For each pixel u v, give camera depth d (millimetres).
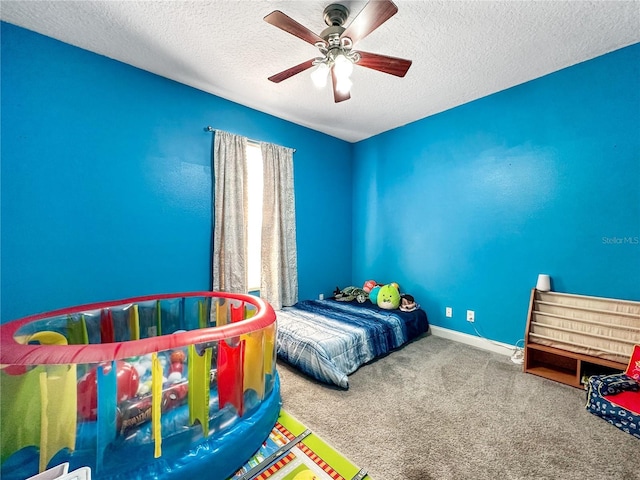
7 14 1651
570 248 2189
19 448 1009
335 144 3811
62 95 1910
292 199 3246
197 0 1556
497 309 2619
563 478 1215
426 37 1844
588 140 2092
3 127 1721
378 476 1225
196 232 2570
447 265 2996
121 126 2152
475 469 1266
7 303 1751
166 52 2033
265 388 1514
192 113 2521
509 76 2320
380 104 2842
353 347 2254
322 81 1699
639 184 1897
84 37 1866
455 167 2906
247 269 2822
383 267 3660
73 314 1704
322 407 1741
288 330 2371
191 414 1226
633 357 1751
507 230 2537
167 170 2393
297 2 1574
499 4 1566
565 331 2080
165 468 1077
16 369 1005
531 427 1548
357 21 1375
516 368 2277
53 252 1896
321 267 3666
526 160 2408
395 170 3492
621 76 1952
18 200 1774
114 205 2133
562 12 1621
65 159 1928
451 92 2590
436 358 2477
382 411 1698
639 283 1903
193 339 1221
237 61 2146
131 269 2223
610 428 1532
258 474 1226
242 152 2770
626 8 1583
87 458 1070
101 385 1070
